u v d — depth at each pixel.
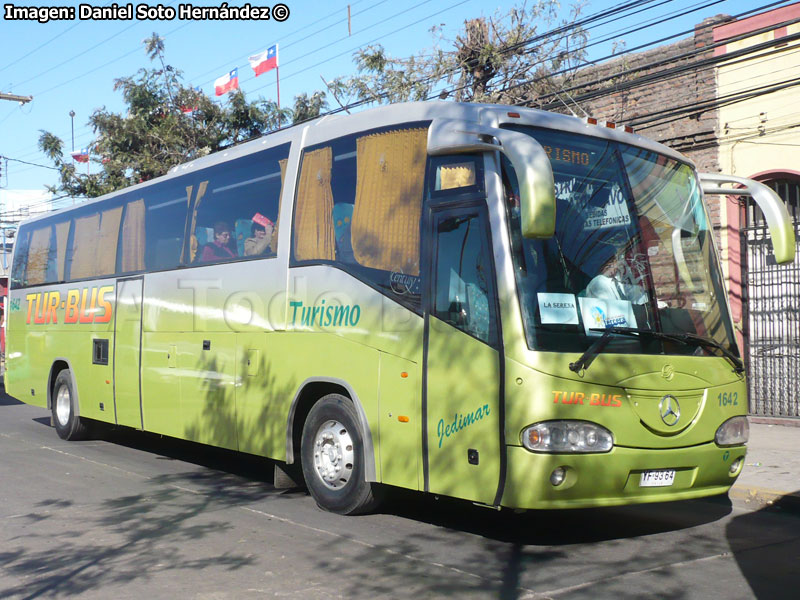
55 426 12.95
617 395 5.97
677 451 6.21
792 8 12.55
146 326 10.50
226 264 9.03
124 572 5.79
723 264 13.42
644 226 6.79
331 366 7.46
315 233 7.86
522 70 17.19
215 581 5.58
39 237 14.03
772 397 13.04
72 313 12.50
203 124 24.30
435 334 6.48
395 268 6.93
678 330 6.59
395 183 7.07
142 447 12.06
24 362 13.98
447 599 5.23
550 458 5.70
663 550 6.48
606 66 15.28
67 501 8.14
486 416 6.02
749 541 6.80
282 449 8.01
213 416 9.07
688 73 13.84
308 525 7.17
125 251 11.22
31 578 5.67
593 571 5.87
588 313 6.13
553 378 5.78
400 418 6.73
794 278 12.79
